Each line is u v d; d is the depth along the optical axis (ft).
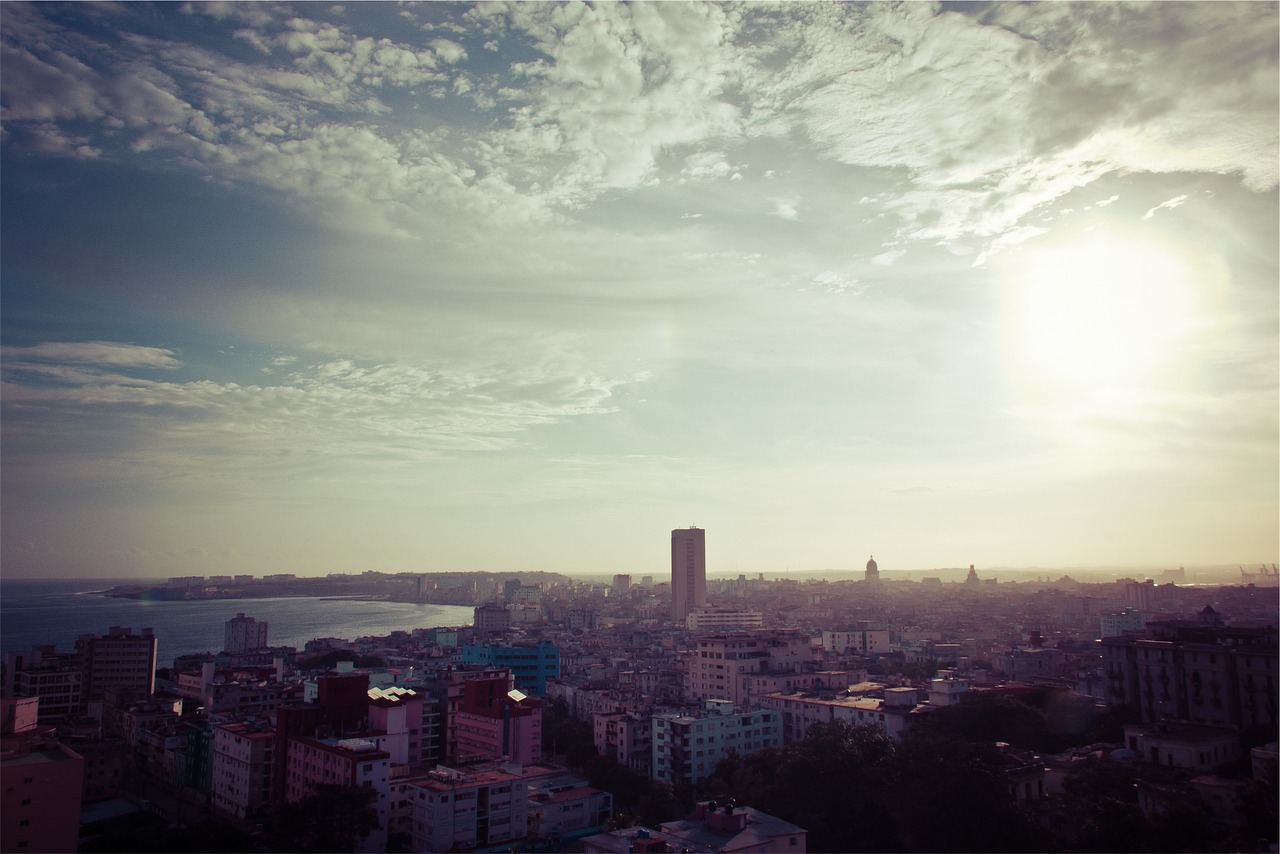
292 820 585.63
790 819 599.98
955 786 535.60
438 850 613.11
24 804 482.69
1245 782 537.24
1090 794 590.14
